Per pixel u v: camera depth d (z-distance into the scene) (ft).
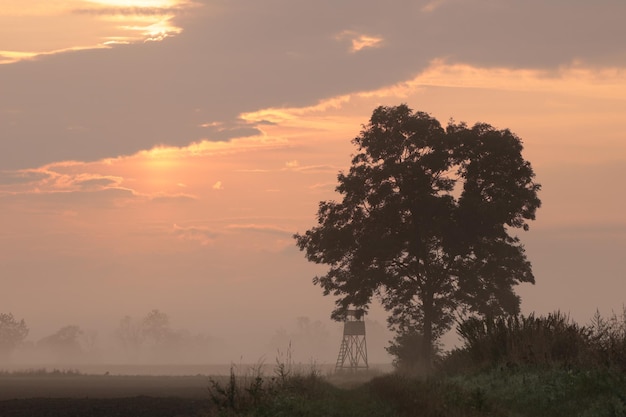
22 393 112.16
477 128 204.13
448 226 191.31
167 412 68.90
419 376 106.11
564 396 61.21
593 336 78.74
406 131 202.49
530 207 201.98
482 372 82.48
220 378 175.11
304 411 57.11
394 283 198.70
